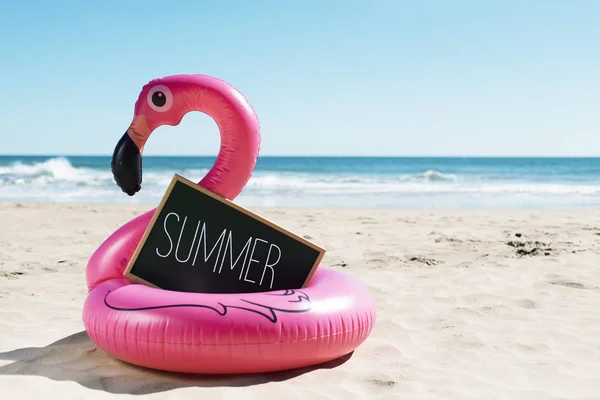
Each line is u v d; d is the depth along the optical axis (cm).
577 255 714
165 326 313
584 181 2673
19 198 1794
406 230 973
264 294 338
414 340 409
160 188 2188
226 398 295
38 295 525
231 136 392
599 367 358
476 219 1145
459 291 547
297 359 328
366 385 324
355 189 2191
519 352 385
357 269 653
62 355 362
